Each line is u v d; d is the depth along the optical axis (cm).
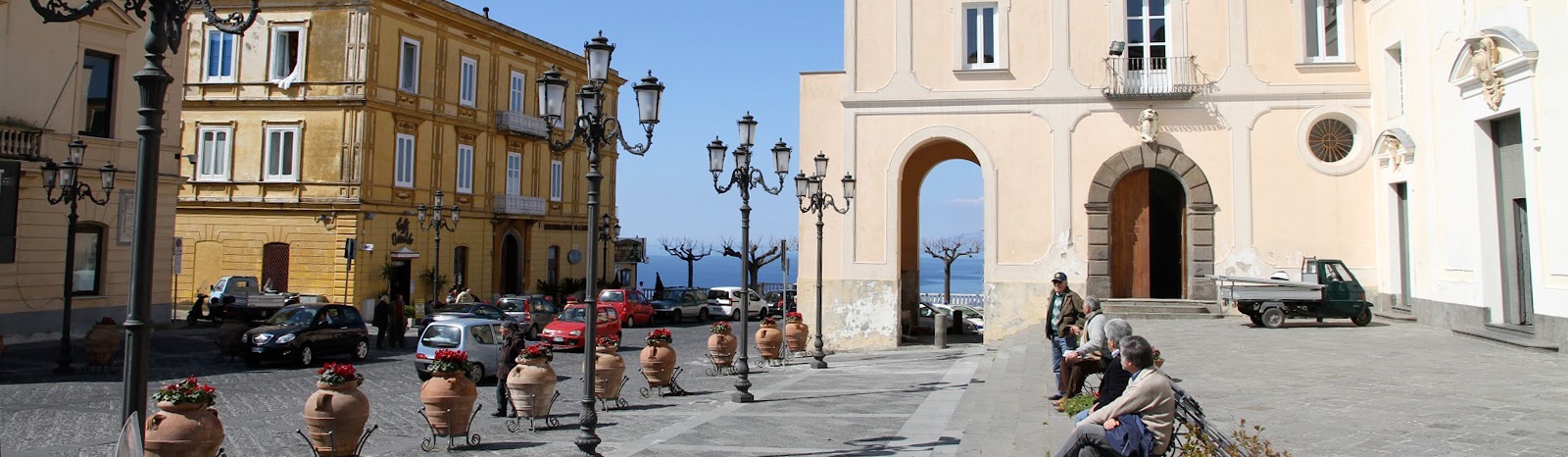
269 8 3428
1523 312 1606
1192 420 664
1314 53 2247
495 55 4069
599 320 2623
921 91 2338
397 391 1650
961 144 2477
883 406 1312
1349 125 2200
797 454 962
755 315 4319
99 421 1230
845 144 2366
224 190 3431
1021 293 2266
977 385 1427
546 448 1070
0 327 2148
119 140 2417
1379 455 760
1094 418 640
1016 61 2309
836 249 2370
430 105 3694
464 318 1939
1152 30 2283
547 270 4459
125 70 2444
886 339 2336
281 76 3428
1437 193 1828
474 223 3953
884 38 2369
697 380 1761
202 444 796
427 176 3684
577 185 4694
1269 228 2197
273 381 1741
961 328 2869
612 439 1095
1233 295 1936
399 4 3500
